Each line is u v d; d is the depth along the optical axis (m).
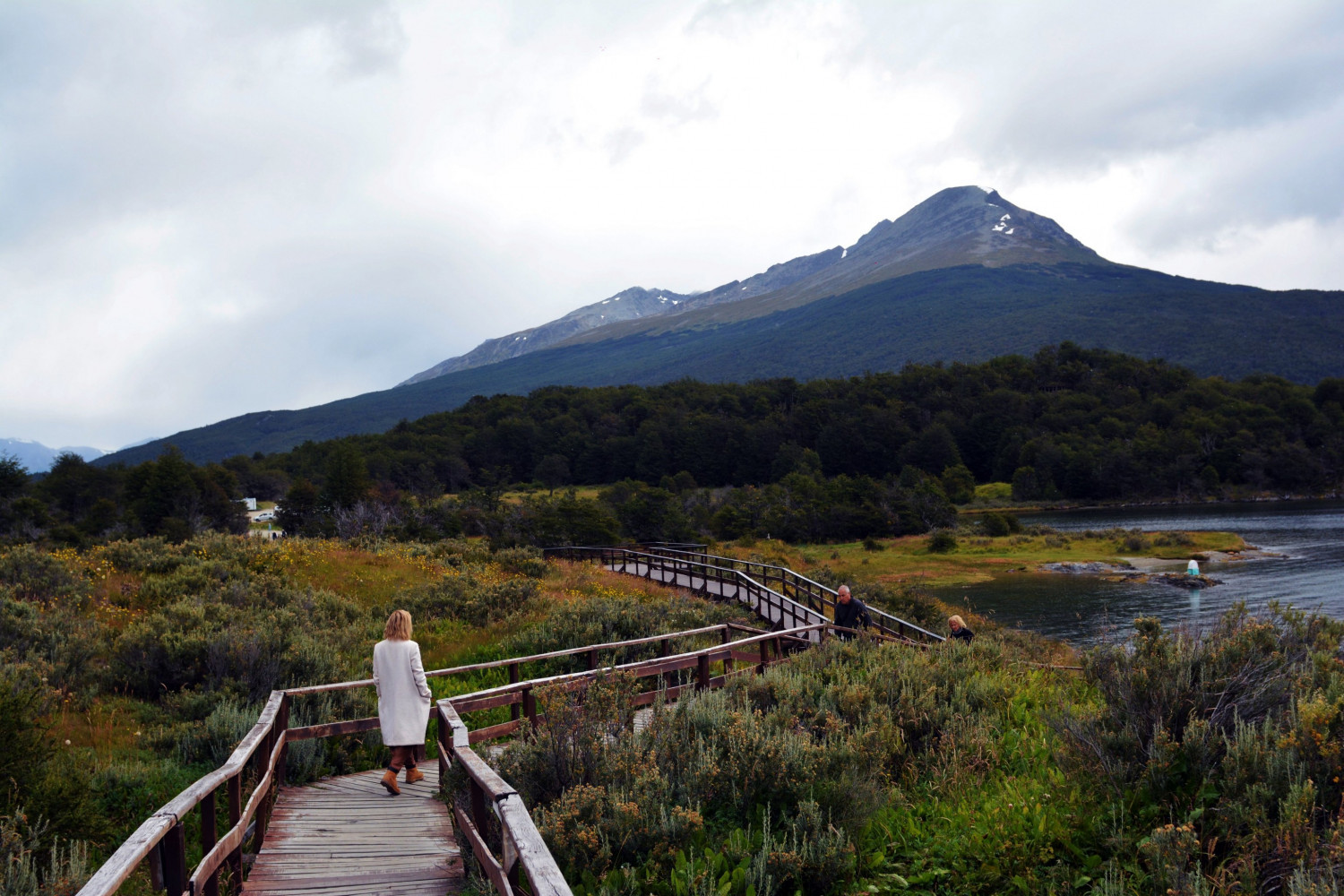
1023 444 147.38
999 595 45.69
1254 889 3.87
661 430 164.25
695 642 14.20
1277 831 4.11
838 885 4.70
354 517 52.38
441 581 20.16
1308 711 4.57
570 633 14.29
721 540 75.31
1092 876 4.46
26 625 10.84
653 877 4.49
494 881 4.35
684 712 6.80
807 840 4.86
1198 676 5.67
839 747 5.98
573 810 4.81
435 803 6.88
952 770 6.22
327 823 6.33
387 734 7.24
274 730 7.14
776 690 7.91
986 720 7.13
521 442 171.75
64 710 8.77
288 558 21.02
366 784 7.60
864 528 82.00
